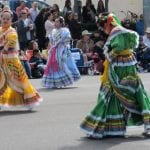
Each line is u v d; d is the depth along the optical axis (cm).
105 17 1075
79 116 1337
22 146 1041
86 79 2222
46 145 1045
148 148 1013
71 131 1162
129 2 3475
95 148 1016
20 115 1360
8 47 1380
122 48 1053
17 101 1403
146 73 2481
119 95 1059
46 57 2383
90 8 2930
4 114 1378
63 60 1922
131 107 1066
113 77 1057
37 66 2352
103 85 1071
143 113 1061
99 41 2503
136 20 3012
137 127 1173
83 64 2491
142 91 1070
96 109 1070
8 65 1389
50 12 2561
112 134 1072
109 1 3516
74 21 2695
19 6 2666
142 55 2581
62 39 1923
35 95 1418
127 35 1055
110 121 1070
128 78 1059
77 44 2567
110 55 1061
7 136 1126
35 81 2192
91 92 1788
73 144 1048
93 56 2495
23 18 2475
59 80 1917
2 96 1391
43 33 2586
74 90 1852
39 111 1414
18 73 1393
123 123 1071
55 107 1477
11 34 1386
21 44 2450
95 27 2888
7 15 1388
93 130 1067
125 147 1020
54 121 1277
